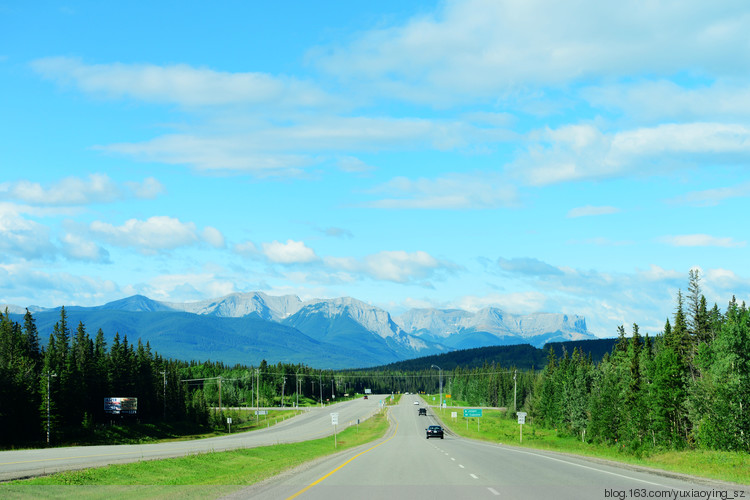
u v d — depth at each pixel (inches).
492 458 1578.5
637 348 3929.6
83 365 4968.0
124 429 4579.2
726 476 1002.1
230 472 1572.3
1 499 970.1
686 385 2827.3
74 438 4035.4
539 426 5821.9
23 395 3838.6
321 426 5472.4
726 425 2220.7
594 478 981.8
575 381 4549.7
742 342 2438.5
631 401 3425.2
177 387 6018.7
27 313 5393.7
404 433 4178.2
